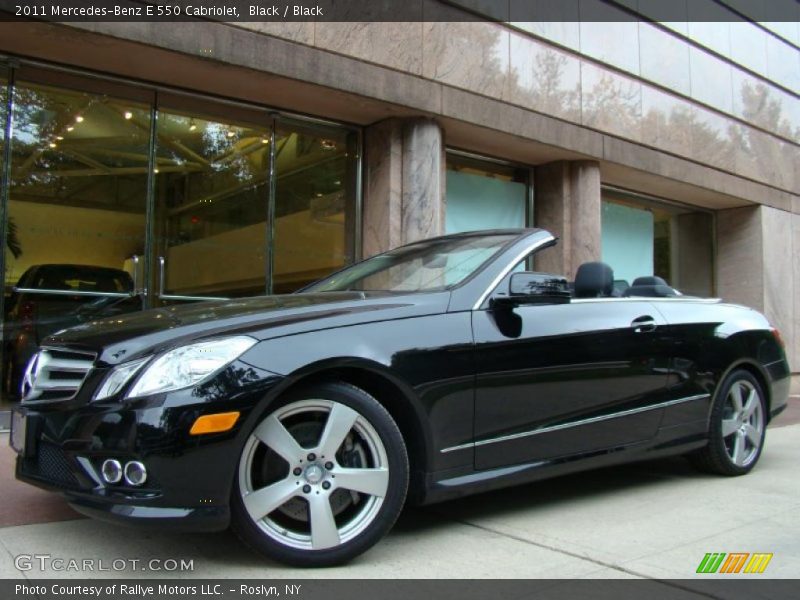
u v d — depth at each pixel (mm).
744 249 14109
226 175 8125
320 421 3170
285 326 3135
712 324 4930
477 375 3551
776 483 4879
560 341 3922
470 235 4559
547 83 10039
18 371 6785
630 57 11352
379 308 3439
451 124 9062
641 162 11375
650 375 4395
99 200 7340
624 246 12750
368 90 8055
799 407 9758
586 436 4016
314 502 3068
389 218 8633
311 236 8711
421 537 3598
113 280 7371
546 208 10883
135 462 2805
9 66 6875
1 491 4234
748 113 13656
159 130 7715
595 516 4016
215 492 2850
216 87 7738
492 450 3602
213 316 3293
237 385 2902
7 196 6832
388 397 3387
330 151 8922
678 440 4602
